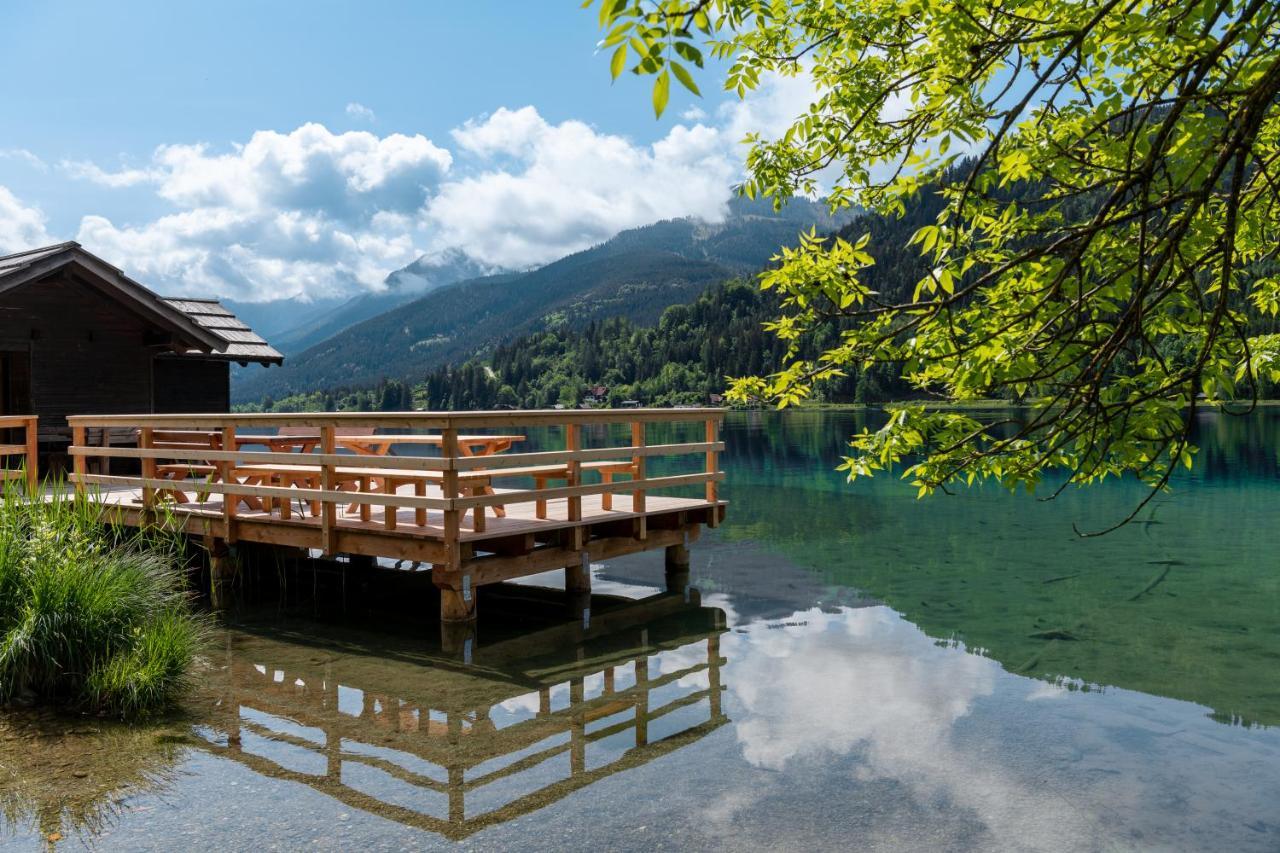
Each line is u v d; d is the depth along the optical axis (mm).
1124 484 20281
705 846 4230
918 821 4480
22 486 9656
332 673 7336
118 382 16359
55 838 4324
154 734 5793
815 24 5109
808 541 13555
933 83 4031
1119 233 3842
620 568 11867
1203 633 8188
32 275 14398
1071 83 3953
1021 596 9781
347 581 11203
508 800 4773
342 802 4750
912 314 3871
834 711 6191
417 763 5312
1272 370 3729
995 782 4953
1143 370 3883
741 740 5645
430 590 10734
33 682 6438
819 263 4043
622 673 7254
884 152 5121
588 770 5184
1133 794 4793
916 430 4055
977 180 4145
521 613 9438
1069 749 5438
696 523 11414
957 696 6473
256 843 4281
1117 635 8141
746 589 10398
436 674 7301
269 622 9195
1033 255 3373
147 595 7109
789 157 5691
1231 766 5164
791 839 4297
